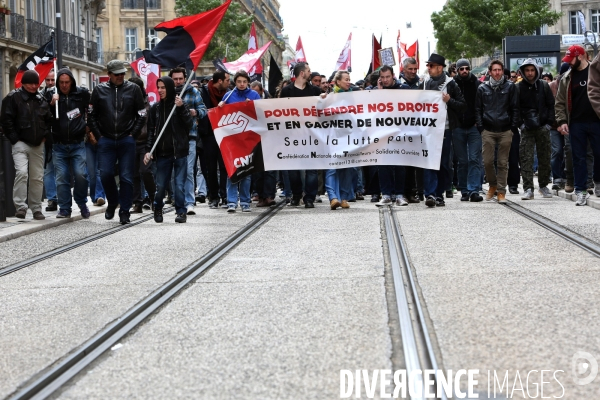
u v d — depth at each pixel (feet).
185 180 44.83
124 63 44.24
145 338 19.38
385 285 24.22
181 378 16.19
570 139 45.19
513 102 48.42
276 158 50.19
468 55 197.67
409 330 18.88
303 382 15.56
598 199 45.14
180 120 44.68
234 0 214.69
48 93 50.83
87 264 30.86
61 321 21.54
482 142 49.16
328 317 20.45
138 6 241.76
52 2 140.05
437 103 48.78
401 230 36.47
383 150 49.26
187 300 23.39
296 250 32.01
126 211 44.75
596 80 42.65
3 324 21.52
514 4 180.34
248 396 14.93
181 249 33.68
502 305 20.86
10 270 30.07
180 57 46.91
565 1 216.95
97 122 44.86
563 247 29.91
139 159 51.37
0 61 119.96
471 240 32.50
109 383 16.12
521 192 57.16
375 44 71.92
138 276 27.61
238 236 37.35
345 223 40.65
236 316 21.11
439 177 48.32
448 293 22.53
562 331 18.22
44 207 55.88
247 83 50.49
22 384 16.35
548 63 95.40
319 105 49.75
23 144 45.21
